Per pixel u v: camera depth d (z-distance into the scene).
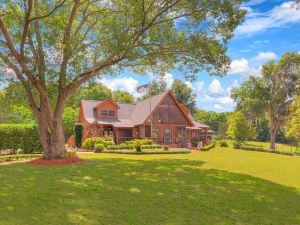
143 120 51.72
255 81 74.19
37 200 11.70
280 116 72.81
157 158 26.52
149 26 21.72
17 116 60.50
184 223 10.13
